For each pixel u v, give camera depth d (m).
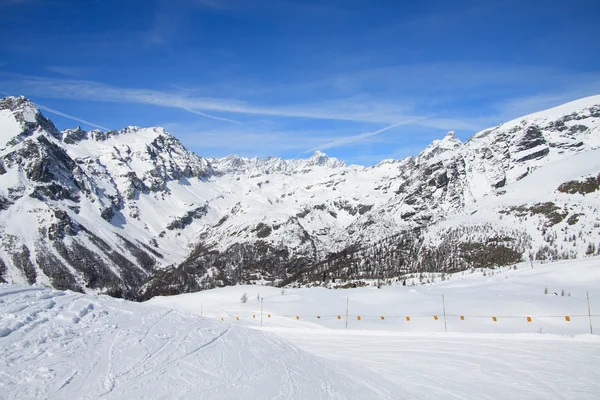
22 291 21.94
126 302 25.80
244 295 133.00
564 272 125.50
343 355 35.81
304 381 20.94
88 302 22.73
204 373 18.25
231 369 19.61
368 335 47.69
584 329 65.12
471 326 69.75
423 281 175.75
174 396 15.48
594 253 180.88
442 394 24.28
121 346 18.53
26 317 18.47
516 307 84.06
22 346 15.98
